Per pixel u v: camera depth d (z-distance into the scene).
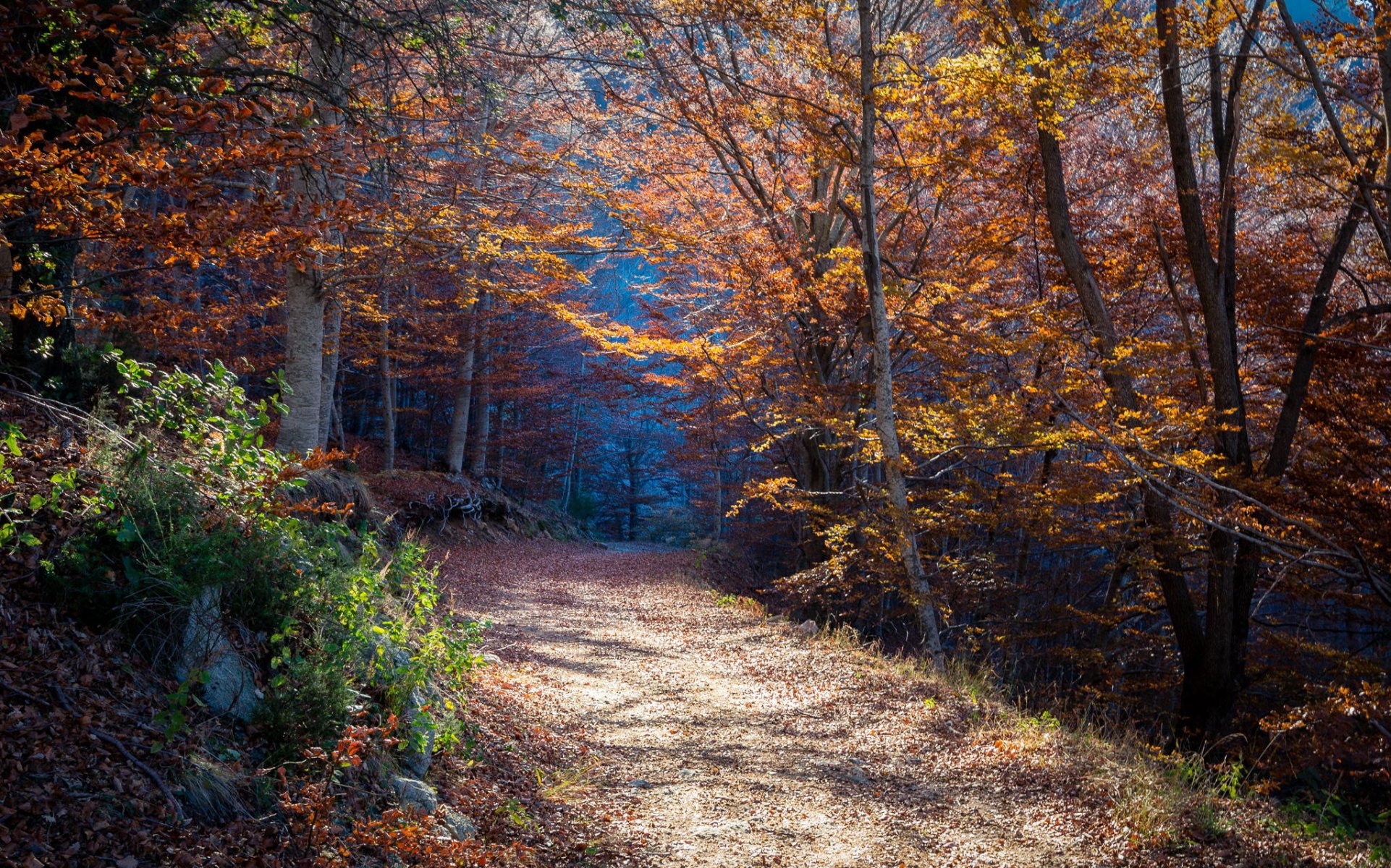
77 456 5.29
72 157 3.67
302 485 5.78
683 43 16.45
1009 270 17.50
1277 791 10.43
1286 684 13.05
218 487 5.68
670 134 18.84
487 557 22.70
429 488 24.02
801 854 6.08
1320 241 14.74
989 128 14.38
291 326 14.04
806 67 16.17
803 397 17.75
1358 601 12.83
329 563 6.26
